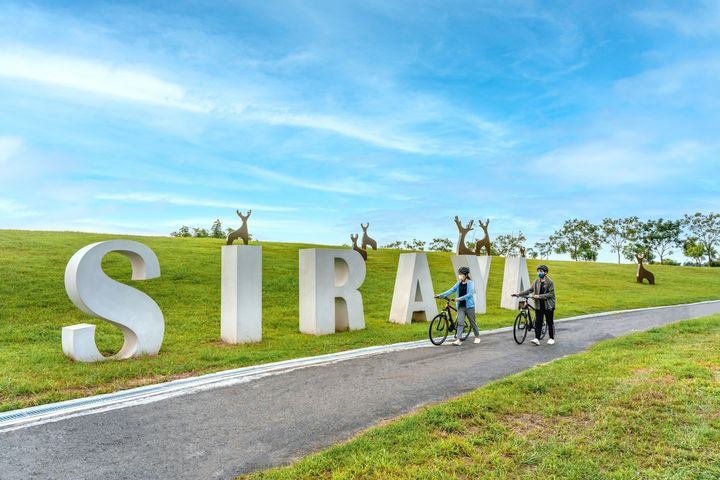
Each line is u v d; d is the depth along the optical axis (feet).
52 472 15.21
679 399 21.13
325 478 14.48
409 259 53.78
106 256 71.20
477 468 15.10
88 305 30.78
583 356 31.78
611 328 51.49
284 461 16.12
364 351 35.50
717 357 29.99
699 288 120.47
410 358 33.24
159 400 22.67
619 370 26.94
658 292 105.70
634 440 17.30
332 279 46.16
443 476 14.39
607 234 241.55
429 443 16.88
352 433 18.69
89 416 20.31
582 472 14.84
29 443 17.43
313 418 20.36
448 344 39.40
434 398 23.49
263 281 70.64
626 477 14.56
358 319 48.08
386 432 17.88
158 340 33.94
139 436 18.19
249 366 30.01
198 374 28.02
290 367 29.99
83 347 30.37
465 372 29.22
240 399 22.97
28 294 50.85
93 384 25.25
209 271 71.15
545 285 39.68
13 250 69.10
